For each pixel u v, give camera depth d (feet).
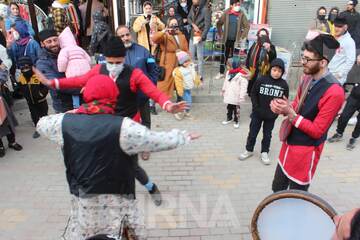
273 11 28.37
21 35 20.26
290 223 8.46
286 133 10.21
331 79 9.40
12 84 22.03
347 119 17.58
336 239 5.90
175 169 15.72
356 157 16.83
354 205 13.21
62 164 16.29
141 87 11.17
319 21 25.31
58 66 14.14
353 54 18.04
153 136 7.66
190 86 20.51
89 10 27.35
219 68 27.91
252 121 15.92
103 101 7.80
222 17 25.66
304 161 10.11
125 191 8.30
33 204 13.34
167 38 20.61
